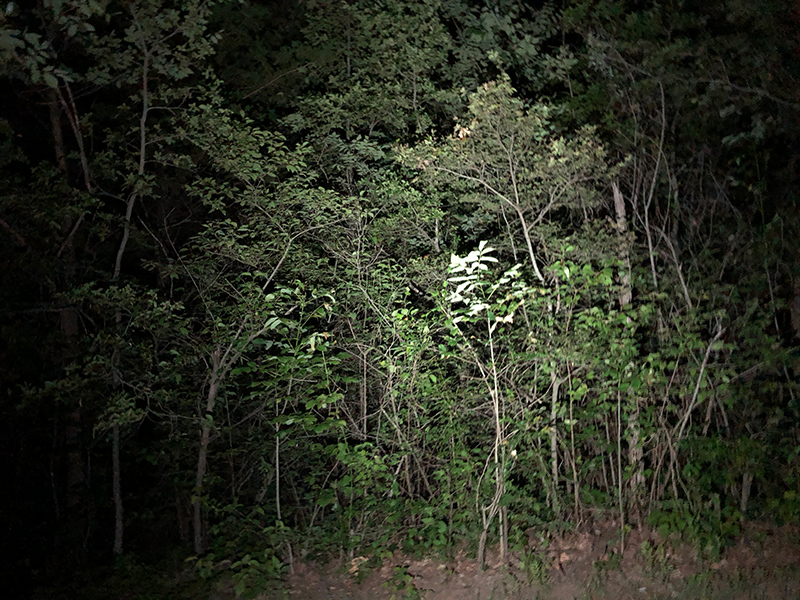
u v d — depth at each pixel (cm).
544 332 769
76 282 1034
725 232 930
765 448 736
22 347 1008
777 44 930
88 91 1128
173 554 926
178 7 1091
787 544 693
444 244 1007
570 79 1084
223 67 1260
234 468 992
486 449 782
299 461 912
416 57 1068
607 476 812
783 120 927
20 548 1050
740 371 808
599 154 848
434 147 913
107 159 989
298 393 780
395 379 822
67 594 862
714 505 722
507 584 669
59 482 1162
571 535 752
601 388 742
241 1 1197
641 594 636
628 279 811
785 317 908
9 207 959
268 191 940
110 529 1113
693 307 774
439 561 742
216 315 910
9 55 739
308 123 1083
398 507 780
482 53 1116
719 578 645
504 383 788
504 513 716
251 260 876
